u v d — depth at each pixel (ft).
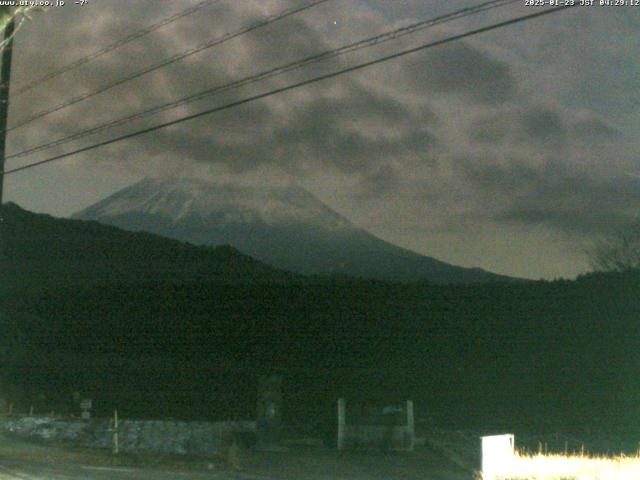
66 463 65.10
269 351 150.10
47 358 153.69
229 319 160.35
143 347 162.50
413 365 133.08
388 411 82.43
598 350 119.75
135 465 65.16
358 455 74.33
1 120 76.69
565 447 82.07
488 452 57.72
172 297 173.27
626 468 58.54
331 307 151.64
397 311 142.92
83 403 97.45
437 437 86.38
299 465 67.21
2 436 87.40
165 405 123.13
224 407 121.39
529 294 131.23
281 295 158.71
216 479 56.65
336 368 137.28
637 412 103.86
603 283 125.29
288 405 114.11
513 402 113.80
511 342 128.16
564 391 115.96
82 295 184.85
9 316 176.14
